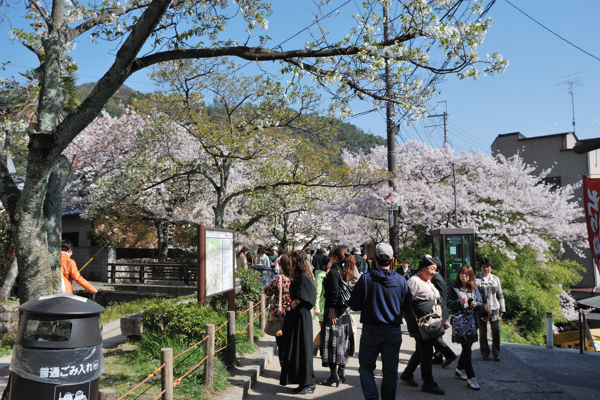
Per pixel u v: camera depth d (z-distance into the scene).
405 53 5.86
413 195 20.78
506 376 6.47
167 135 14.84
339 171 13.62
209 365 5.07
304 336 5.68
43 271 4.73
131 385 4.95
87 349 3.19
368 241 25.56
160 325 6.37
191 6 6.38
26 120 11.41
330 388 5.87
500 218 20.66
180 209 20.00
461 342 5.96
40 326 3.22
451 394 5.65
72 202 23.31
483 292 7.37
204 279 6.85
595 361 7.40
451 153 22.91
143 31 4.54
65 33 5.26
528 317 18.33
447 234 11.59
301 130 13.06
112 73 4.66
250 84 13.87
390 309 4.62
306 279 5.71
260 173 14.78
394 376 4.55
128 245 23.64
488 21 5.80
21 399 3.03
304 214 25.70
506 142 30.83
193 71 13.21
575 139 29.41
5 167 5.14
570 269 24.03
